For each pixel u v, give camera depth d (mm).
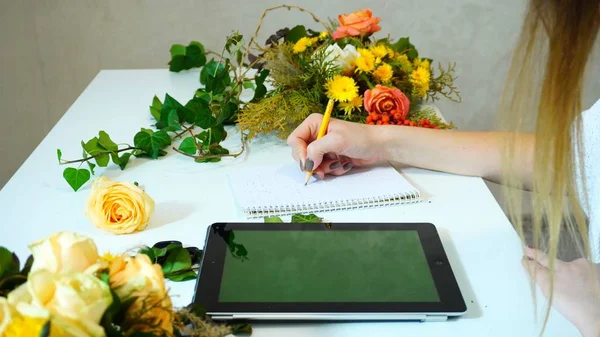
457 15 2436
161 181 1155
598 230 997
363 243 916
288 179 1143
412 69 1468
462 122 2605
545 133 791
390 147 1173
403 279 835
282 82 1375
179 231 989
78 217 1029
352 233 941
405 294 806
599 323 792
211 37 2430
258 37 2432
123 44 2418
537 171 817
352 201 1061
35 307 478
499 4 2416
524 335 775
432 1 2412
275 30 2432
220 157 1247
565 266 898
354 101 1315
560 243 1480
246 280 823
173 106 1325
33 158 1241
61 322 477
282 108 1309
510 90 879
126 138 1339
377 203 1066
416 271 854
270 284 816
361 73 1364
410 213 1050
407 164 1202
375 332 772
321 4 2400
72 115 1460
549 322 797
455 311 780
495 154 1166
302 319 777
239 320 772
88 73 2457
